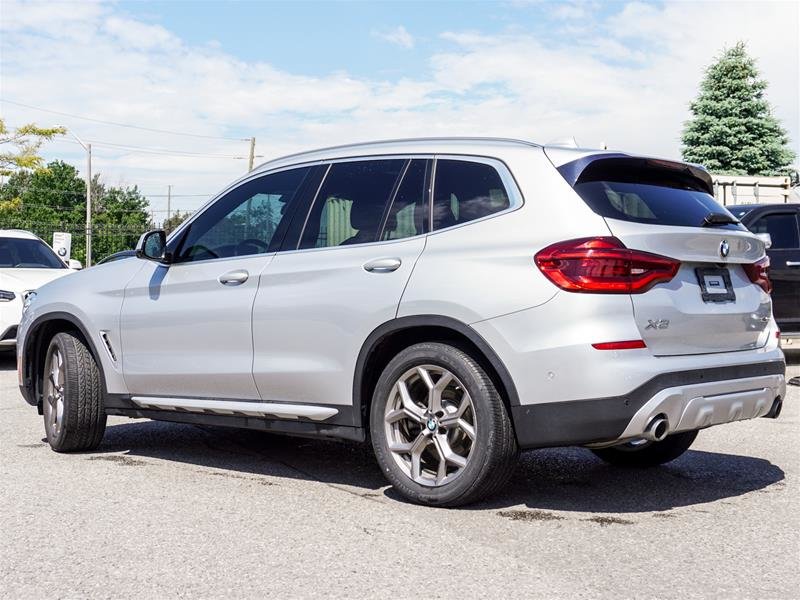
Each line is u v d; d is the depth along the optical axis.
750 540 4.10
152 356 5.88
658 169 4.82
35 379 6.65
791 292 11.48
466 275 4.52
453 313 4.50
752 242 4.94
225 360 5.47
